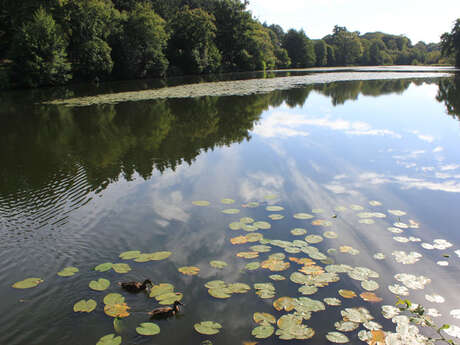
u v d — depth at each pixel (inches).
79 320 168.2
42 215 289.7
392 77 1973.4
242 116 752.3
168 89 1346.0
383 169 390.9
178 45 2299.5
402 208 289.7
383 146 486.0
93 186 356.2
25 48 1353.3
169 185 355.3
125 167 415.5
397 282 192.1
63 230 263.0
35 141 561.3
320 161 426.9
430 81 1604.3
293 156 449.7
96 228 265.1
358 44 4672.7
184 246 235.8
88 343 154.3
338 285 190.1
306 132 587.8
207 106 898.1
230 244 237.3
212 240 243.4
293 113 785.6
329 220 269.1
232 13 2674.7
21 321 169.0
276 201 310.3
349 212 283.3
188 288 190.1
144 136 576.7
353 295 180.9
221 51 2765.7
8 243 245.8
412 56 5260.8
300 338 151.9
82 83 1657.2
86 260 221.9
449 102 884.0
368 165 406.6
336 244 234.1
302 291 184.2
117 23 1843.0
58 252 232.7
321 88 1354.6
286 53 3649.1
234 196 324.2
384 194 320.5
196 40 2283.5
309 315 166.6
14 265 219.0
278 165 414.9
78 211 296.5
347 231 251.6
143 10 1920.5
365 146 488.4
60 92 1298.0
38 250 235.6
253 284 192.4
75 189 348.5
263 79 1919.3
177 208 299.3
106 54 1651.1
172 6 3213.6
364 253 222.7
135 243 241.9
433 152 450.3
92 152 486.0
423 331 156.3
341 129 605.6
